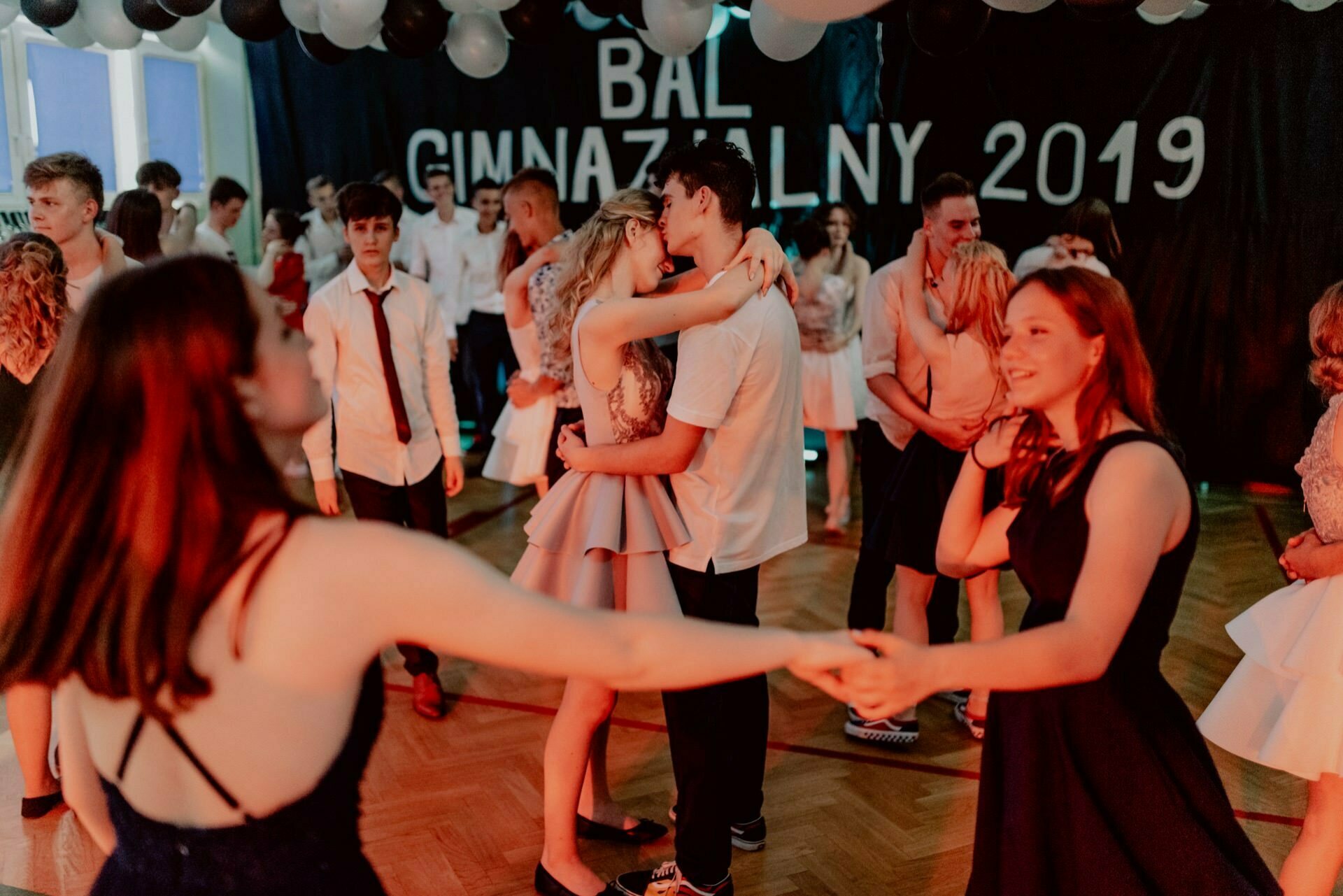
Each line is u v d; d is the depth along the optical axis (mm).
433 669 3311
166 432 963
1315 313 2043
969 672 1259
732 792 2223
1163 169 5984
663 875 2279
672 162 2211
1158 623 1457
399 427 3244
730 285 2092
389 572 990
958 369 2840
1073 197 6137
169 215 5188
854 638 1209
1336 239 5816
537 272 3711
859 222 6477
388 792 2830
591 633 1039
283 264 5543
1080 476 1450
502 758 3018
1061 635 1316
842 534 5238
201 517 965
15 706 2588
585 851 2572
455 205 7180
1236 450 6109
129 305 985
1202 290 6031
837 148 6438
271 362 1038
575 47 6754
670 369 2291
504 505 5711
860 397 5281
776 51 3951
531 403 3867
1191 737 1496
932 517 2965
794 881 2439
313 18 4164
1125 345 1455
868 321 3139
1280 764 1918
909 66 6246
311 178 7461
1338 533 1966
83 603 975
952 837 2627
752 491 2182
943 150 6285
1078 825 1455
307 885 1011
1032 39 6039
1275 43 5738
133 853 1034
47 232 3047
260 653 977
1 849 2531
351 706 1038
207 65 7770
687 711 2152
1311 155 5785
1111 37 5922
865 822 2695
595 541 2090
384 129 7254
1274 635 2014
